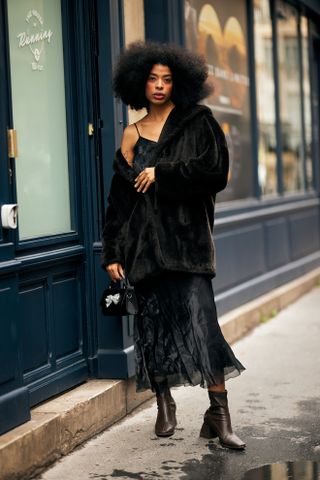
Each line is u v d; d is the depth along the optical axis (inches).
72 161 189.9
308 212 405.1
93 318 193.0
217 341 163.2
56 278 182.5
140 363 168.7
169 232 163.0
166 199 163.8
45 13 181.3
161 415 174.4
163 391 173.8
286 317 313.1
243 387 215.3
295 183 392.8
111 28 191.5
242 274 302.4
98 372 192.5
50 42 183.3
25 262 166.7
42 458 154.9
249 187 324.2
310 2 401.4
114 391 185.8
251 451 164.7
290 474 151.5
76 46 191.3
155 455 162.9
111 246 170.7
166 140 163.9
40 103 179.2
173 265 161.9
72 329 188.1
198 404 198.4
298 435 174.9
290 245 369.4
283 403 199.8
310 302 345.4
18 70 171.2
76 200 190.9
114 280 171.5
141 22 216.1
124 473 153.3
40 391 171.2
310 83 424.8
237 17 313.0
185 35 256.7
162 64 165.3
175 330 164.7
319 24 445.1
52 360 178.9
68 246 187.0
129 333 195.2
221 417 166.6
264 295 320.8
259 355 251.3
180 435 175.2
